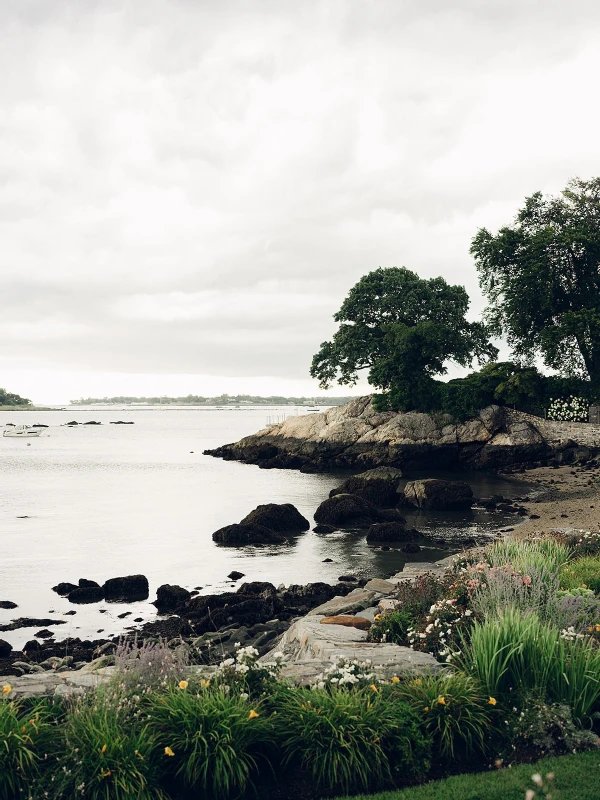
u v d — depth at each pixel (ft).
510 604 33.88
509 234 214.28
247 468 229.45
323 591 69.36
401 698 26.96
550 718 25.70
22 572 80.02
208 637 54.24
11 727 23.00
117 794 21.33
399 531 98.37
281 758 24.39
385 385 229.66
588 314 197.98
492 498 133.80
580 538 65.16
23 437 483.51
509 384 212.64
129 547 95.14
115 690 25.41
